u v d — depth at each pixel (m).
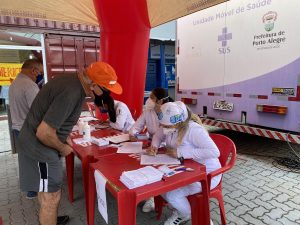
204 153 2.07
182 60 5.21
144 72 4.20
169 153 2.22
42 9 4.59
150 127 2.93
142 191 1.60
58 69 8.06
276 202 2.88
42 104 1.94
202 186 1.92
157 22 4.17
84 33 8.29
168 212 2.71
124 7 3.65
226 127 4.55
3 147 5.32
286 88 3.66
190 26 4.92
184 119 2.13
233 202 2.89
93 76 1.90
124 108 3.38
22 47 7.78
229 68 4.36
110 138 2.82
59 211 2.79
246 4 3.98
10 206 2.94
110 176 1.82
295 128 3.64
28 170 2.06
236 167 3.94
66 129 2.02
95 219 2.60
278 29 3.64
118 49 3.97
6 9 4.36
